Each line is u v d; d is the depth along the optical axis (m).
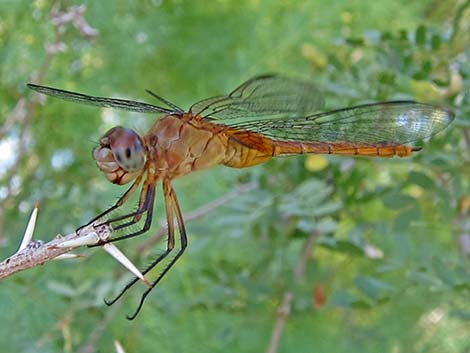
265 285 0.23
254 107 0.19
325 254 0.26
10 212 0.23
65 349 0.22
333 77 0.22
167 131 0.19
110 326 0.23
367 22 0.28
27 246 0.16
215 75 0.29
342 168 0.23
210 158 0.20
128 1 0.27
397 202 0.21
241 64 0.28
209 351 0.25
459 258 0.23
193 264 0.25
